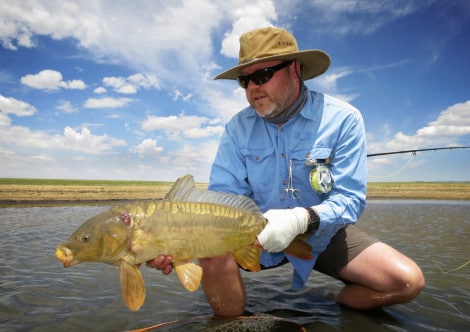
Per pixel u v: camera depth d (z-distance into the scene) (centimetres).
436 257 167
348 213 101
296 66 106
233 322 95
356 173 105
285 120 108
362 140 107
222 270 95
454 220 315
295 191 108
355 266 102
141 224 81
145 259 82
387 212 392
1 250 180
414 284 93
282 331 90
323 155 106
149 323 96
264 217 93
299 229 93
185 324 94
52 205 452
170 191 88
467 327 93
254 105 107
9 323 96
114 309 106
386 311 103
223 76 112
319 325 94
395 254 99
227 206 89
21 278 134
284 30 105
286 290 125
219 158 118
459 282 129
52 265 153
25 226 263
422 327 93
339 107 108
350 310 105
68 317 100
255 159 111
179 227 83
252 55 102
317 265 113
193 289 81
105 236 78
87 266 153
